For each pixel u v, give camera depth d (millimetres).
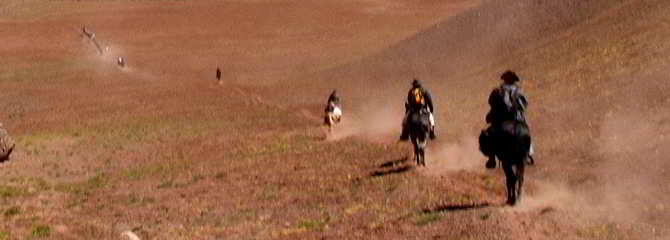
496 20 60062
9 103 60781
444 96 44281
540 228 15047
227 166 30016
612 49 38438
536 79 38938
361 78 60375
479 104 37375
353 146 31078
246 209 21891
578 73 36406
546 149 24000
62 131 47000
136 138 42125
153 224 21266
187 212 22391
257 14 107812
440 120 34969
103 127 47281
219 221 20625
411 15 102625
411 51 63719
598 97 29656
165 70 75688
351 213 19188
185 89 62906
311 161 28594
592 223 15297
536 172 21328
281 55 81500
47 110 56781
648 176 18484
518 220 15609
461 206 17812
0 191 27875
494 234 14656
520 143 16188
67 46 91000
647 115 24812
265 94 58719
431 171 23188
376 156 27719
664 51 33375
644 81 29312
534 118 29641
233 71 73750
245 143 36281
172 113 50906
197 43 91062
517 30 55812
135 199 25344
